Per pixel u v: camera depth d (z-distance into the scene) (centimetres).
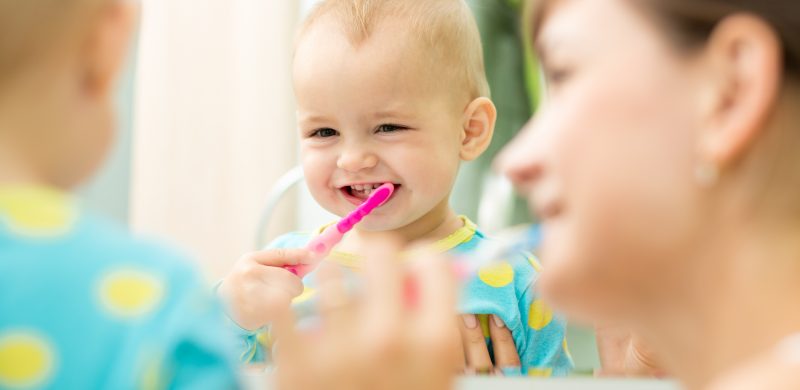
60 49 50
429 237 121
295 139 221
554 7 56
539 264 119
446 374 51
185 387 48
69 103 51
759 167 48
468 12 123
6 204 49
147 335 48
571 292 53
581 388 80
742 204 49
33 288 48
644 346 96
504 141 192
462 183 190
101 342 48
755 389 43
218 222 221
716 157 48
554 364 115
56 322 47
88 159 53
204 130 220
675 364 53
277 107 220
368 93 111
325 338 53
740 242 49
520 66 192
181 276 51
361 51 111
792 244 48
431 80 114
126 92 219
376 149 112
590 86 52
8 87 49
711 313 50
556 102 55
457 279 65
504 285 116
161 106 217
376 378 51
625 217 50
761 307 48
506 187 186
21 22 48
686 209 50
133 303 49
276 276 108
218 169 222
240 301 106
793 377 43
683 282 51
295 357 52
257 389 77
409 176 112
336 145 113
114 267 50
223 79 221
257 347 108
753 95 48
